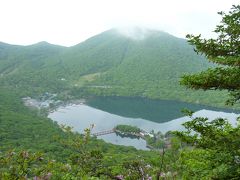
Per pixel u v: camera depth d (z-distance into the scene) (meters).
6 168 12.89
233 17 9.94
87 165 17.78
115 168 14.84
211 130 10.55
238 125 11.12
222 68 9.92
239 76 9.70
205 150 12.05
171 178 13.58
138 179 13.88
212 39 10.35
